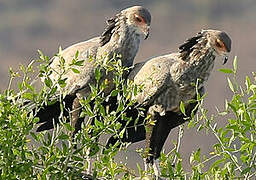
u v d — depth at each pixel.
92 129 33.66
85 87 40.94
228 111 32.41
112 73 40.47
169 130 42.09
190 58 41.34
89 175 34.66
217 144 32.09
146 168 41.47
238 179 31.91
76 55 32.34
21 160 30.69
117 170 31.75
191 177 31.97
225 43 40.94
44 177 30.05
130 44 41.97
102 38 42.06
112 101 41.12
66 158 30.89
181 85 41.12
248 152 31.66
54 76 40.94
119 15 42.06
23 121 30.66
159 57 42.06
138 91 32.50
